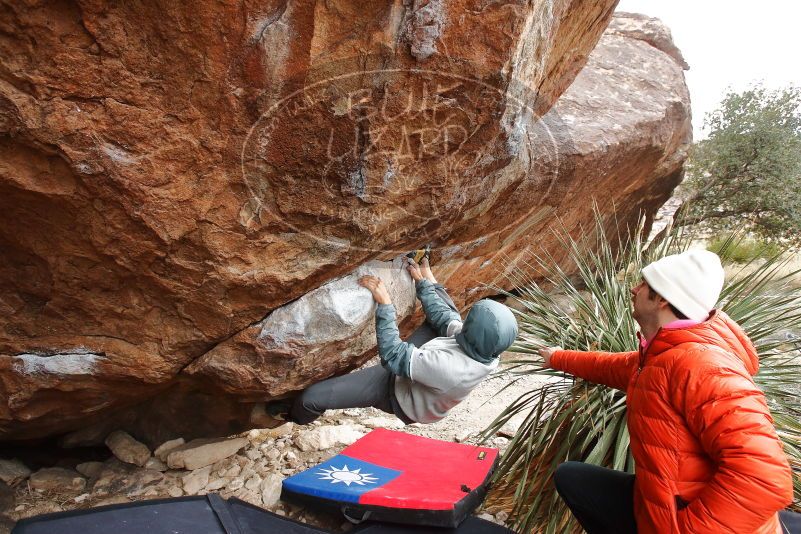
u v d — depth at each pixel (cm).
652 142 495
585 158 395
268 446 360
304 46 186
